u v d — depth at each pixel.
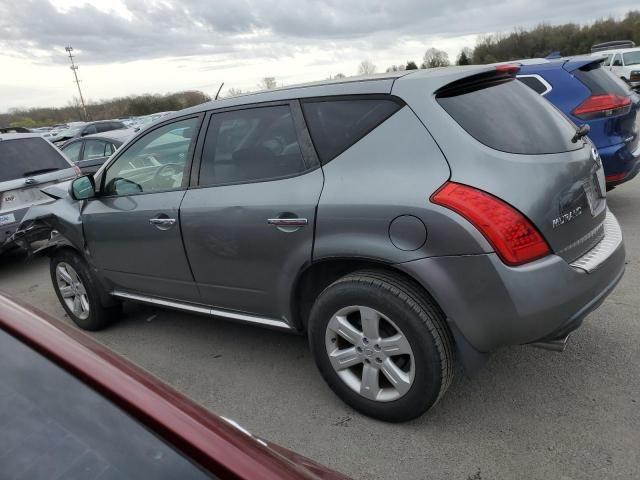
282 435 2.87
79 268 4.32
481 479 2.42
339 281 2.78
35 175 6.66
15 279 6.53
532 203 2.46
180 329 4.36
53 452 1.15
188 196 3.39
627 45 22.80
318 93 2.95
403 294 2.57
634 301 3.94
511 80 3.09
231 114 3.28
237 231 3.12
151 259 3.70
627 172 5.58
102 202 4.00
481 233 2.37
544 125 2.83
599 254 2.78
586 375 3.10
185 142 3.48
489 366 3.30
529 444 2.60
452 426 2.79
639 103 6.10
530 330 2.46
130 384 1.28
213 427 1.23
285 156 3.01
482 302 2.43
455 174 2.48
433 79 2.69
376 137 2.71
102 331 4.49
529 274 2.40
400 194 2.54
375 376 2.79
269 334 4.08
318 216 2.77
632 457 2.44
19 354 1.33
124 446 1.16
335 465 2.60
